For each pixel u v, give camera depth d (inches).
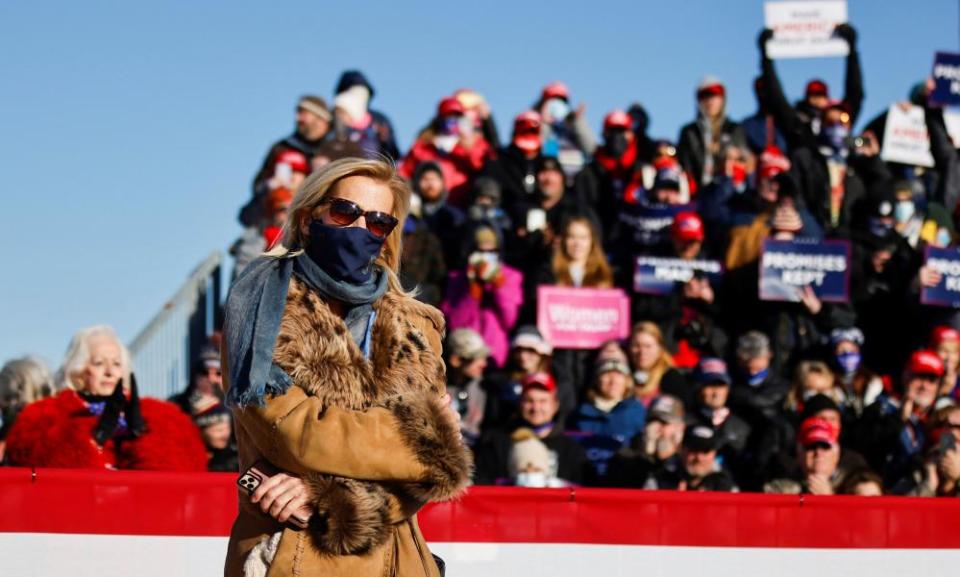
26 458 226.8
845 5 460.4
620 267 409.7
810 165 430.9
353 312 135.0
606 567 212.5
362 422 126.9
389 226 135.0
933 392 360.2
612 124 438.9
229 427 293.7
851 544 218.5
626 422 340.8
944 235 446.0
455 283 388.2
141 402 243.6
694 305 392.8
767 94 458.3
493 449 315.6
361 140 414.6
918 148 469.1
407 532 136.1
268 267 132.8
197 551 200.1
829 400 334.6
